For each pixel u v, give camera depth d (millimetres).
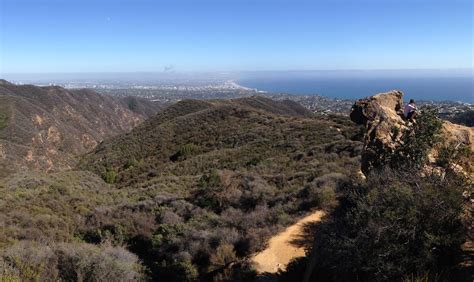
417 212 7148
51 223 20125
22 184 31469
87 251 11211
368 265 7031
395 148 10680
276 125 51031
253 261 11383
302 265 10211
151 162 50312
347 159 26047
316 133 41875
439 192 7379
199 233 14656
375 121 13453
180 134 59875
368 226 7285
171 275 13141
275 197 18453
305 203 15445
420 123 10469
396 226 7148
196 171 38844
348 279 7766
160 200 23281
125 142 62375
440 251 7074
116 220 19688
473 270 6621
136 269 12242
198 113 66438
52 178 35438
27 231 18156
